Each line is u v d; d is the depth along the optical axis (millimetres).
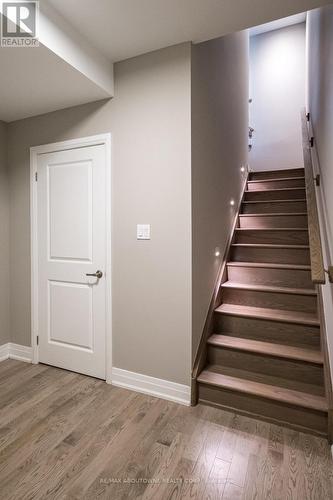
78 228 2406
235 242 3311
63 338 2521
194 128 2012
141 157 2107
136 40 1922
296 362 1967
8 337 2822
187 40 1924
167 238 2041
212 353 2229
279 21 4914
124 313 2223
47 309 2600
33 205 2615
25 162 2654
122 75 2152
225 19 1730
